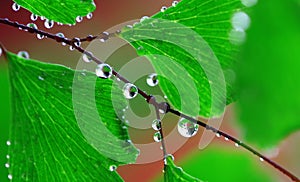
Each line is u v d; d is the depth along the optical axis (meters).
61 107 0.11
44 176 0.11
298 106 0.05
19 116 0.11
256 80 0.05
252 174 0.12
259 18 0.05
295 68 0.05
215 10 0.10
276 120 0.05
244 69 0.05
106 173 0.11
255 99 0.05
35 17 0.11
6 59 0.11
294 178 0.10
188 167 0.12
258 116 0.05
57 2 0.11
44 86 0.11
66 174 0.11
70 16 0.11
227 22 0.10
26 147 0.11
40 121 0.11
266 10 0.05
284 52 0.05
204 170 0.12
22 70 0.11
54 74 0.11
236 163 0.12
